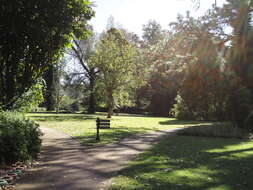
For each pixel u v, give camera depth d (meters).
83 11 9.68
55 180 5.43
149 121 26.62
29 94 11.30
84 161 7.25
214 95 16.53
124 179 5.59
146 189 4.93
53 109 43.94
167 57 16.44
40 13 8.66
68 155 8.03
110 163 7.09
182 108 29.38
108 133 14.03
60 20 9.06
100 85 30.56
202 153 8.84
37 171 6.11
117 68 29.64
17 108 10.82
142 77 30.28
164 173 6.09
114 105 31.34
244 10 12.72
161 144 10.83
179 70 15.56
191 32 15.01
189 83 16.33
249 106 16.19
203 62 14.52
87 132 14.14
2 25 8.48
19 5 8.15
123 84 29.80
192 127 16.39
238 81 15.37
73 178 5.61
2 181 5.10
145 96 48.09
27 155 6.89
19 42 9.04
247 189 5.07
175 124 23.44
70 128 16.31
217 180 5.62
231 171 6.41
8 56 9.42
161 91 40.22
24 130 7.05
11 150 6.34
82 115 33.88
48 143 10.23
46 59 10.27
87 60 34.34
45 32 8.84
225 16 13.87
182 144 10.97
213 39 14.00
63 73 36.53
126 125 20.30
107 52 29.80
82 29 10.49
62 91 40.50
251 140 13.04
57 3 8.77
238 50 13.54
